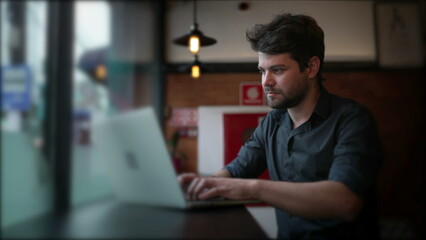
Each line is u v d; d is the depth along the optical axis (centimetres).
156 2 193
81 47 180
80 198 117
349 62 155
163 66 182
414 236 121
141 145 89
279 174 118
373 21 157
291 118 116
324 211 83
